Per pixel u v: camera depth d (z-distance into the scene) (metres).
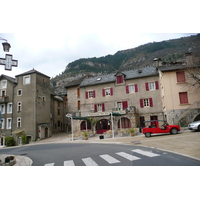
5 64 7.25
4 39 7.34
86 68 163.62
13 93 29.64
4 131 28.95
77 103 32.56
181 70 20.66
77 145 14.76
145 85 24.91
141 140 13.97
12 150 15.05
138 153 8.58
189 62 21.23
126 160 7.18
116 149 10.43
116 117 23.44
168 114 20.33
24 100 28.59
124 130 20.94
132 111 22.78
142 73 25.92
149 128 15.96
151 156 7.66
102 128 25.66
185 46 109.31
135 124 22.33
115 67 164.88
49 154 10.61
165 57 110.56
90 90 27.91
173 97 20.48
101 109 26.75
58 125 35.00
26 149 14.91
